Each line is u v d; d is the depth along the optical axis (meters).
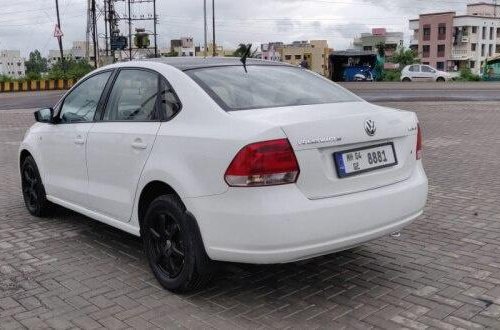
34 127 6.20
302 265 4.61
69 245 5.26
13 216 6.36
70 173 5.28
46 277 4.45
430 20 103.94
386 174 3.91
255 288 4.16
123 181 4.46
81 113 5.24
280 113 3.71
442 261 4.66
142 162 4.18
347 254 4.86
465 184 7.62
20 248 5.20
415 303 3.86
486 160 9.55
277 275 4.40
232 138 3.52
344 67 49.94
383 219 3.79
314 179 3.53
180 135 3.89
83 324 3.63
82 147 4.98
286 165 3.42
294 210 3.40
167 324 3.61
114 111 4.77
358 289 4.12
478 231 5.46
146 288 4.20
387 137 3.93
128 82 4.73
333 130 3.61
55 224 5.99
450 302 3.87
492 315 3.67
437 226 5.65
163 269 4.18
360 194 3.71
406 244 5.10
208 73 4.27
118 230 5.73
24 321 3.68
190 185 3.72
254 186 3.40
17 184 8.17
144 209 4.34
